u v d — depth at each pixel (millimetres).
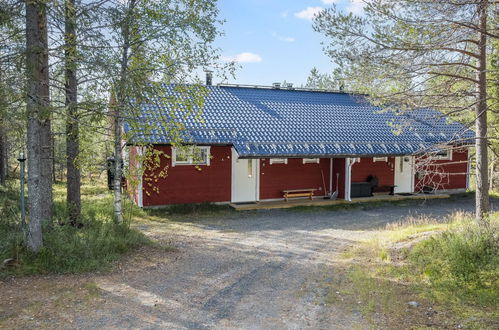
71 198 11828
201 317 6414
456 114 12039
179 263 9656
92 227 11406
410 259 9719
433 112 23406
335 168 21469
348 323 6258
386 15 10164
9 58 7754
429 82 11367
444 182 24000
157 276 8516
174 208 17344
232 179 19344
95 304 6703
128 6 10188
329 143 20141
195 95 11430
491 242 9477
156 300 7074
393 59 10375
